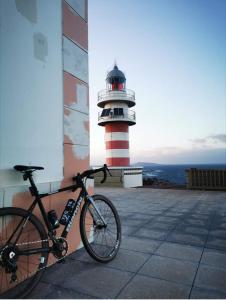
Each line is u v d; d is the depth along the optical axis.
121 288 2.47
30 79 2.88
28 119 2.82
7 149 2.55
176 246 3.72
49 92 3.16
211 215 6.01
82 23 3.95
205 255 3.36
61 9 3.47
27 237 2.62
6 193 2.51
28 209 2.58
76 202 3.12
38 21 3.04
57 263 3.04
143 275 2.75
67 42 3.55
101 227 3.40
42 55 3.07
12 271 2.22
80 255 3.31
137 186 14.44
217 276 2.73
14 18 2.71
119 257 3.27
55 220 2.79
